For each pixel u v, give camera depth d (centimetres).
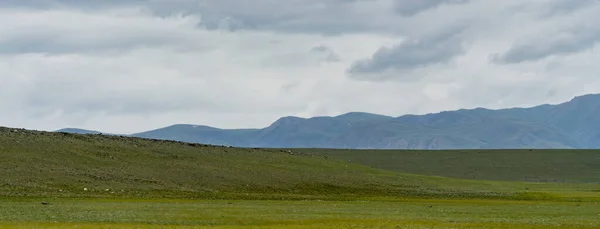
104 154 16675
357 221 9519
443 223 9419
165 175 15725
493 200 14838
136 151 17650
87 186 13762
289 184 16588
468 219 10062
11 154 15088
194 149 19238
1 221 8638
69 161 15475
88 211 10038
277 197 14300
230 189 15325
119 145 17875
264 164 18650
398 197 15488
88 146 17150
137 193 13700
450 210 11769
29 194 12400
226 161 18250
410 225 9138
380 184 17712
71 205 11012
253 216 9900
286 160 19850
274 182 16575
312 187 16538
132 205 11250
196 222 9062
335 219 9719
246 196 14300
